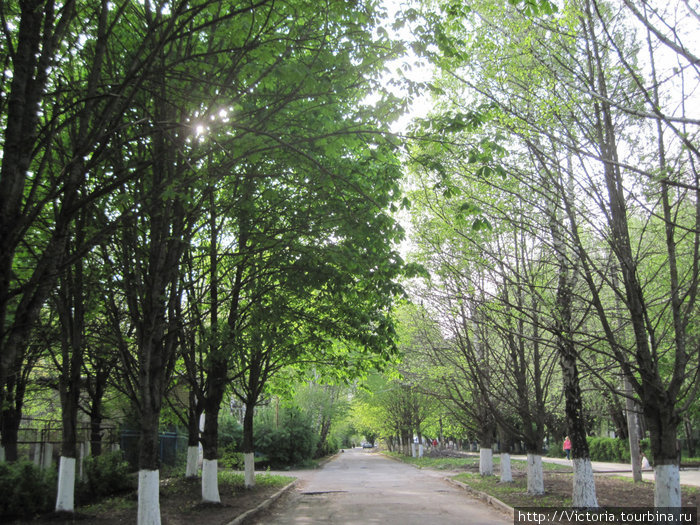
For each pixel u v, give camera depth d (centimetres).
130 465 1900
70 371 1198
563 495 1465
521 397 1484
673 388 776
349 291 1205
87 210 891
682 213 969
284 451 3569
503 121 926
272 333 1279
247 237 1220
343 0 675
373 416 5006
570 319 1039
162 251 920
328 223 1092
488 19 1006
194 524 1109
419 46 765
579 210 862
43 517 1135
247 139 762
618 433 3594
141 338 960
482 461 2289
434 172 1147
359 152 1139
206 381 1447
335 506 1538
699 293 845
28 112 532
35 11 543
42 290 536
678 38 625
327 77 734
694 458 3038
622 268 810
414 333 1916
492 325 1188
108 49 831
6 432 1492
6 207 498
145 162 680
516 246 1299
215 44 810
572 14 820
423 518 1255
